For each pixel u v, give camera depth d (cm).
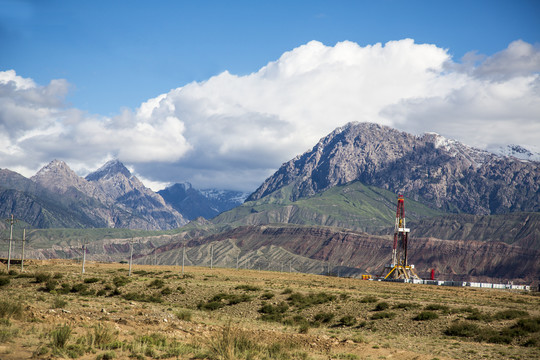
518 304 9231
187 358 3155
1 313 4069
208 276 13362
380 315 6762
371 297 8262
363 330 6275
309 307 7575
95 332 3481
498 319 6353
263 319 6894
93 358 2981
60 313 4588
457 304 8250
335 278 16750
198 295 8712
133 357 3080
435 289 13800
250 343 3566
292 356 3619
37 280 9425
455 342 5209
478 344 5100
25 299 6531
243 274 15625
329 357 3762
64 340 3172
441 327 6059
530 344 5144
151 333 4009
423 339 5441
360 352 4119
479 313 6675
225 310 7644
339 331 6019
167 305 7844
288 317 6969
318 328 6212
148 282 10162
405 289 12900
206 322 5547
